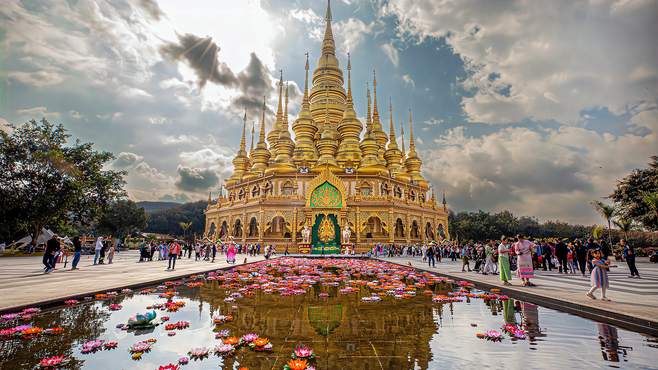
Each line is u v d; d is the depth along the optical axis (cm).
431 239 5919
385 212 4906
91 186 4656
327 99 6912
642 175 4903
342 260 3456
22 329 768
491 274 2070
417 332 777
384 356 616
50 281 1562
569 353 639
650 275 2148
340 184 4781
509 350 652
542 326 837
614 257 4475
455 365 573
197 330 796
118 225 8581
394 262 3192
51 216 4284
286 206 4875
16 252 4119
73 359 601
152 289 1435
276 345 685
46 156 4050
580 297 1152
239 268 2492
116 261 3319
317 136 6512
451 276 1964
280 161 5688
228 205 5816
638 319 823
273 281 1723
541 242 2841
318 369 552
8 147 4050
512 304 1134
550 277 1945
